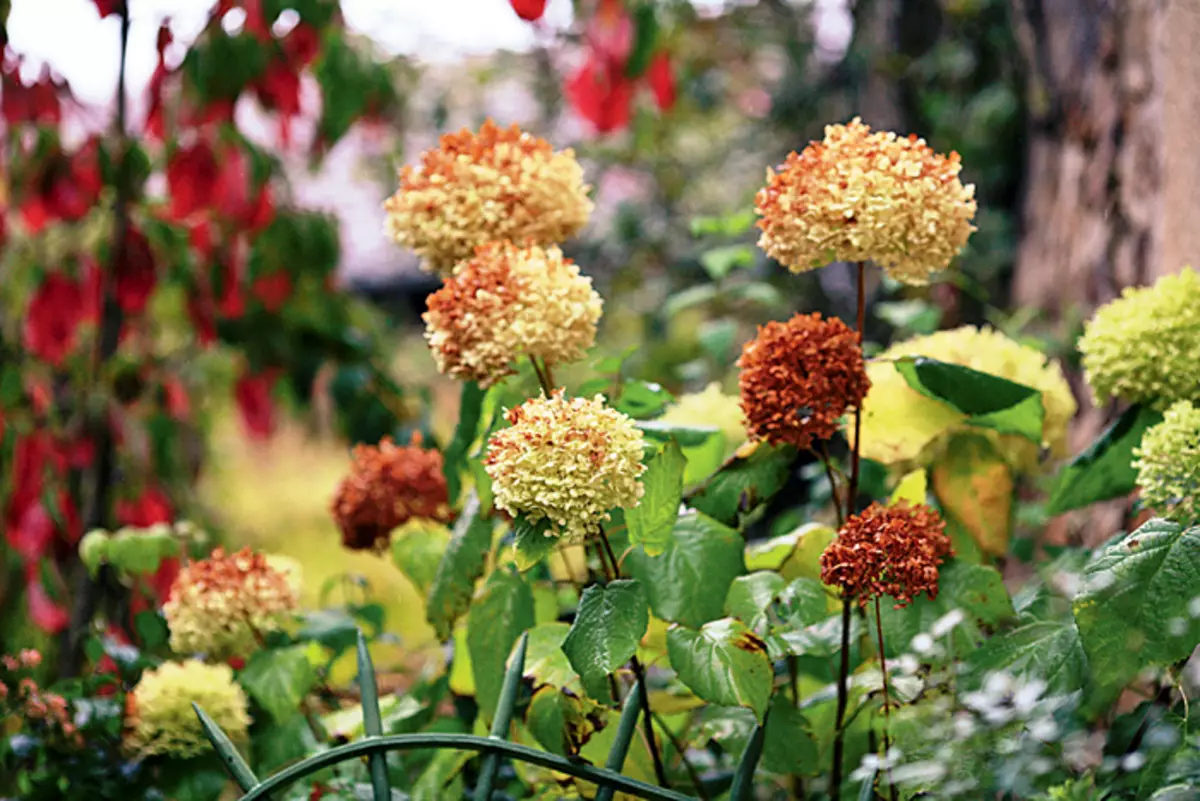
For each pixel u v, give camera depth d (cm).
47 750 208
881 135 187
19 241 288
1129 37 271
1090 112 288
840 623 194
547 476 172
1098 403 202
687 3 394
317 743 208
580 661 175
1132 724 188
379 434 287
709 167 538
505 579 201
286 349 290
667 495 181
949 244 186
